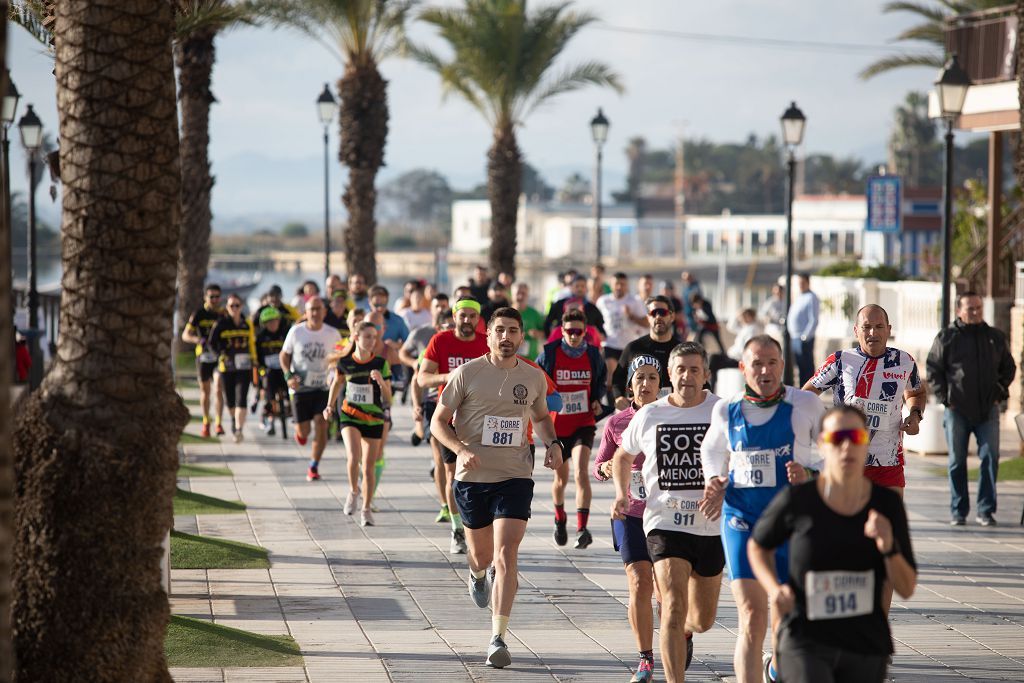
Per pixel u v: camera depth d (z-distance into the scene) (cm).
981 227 7562
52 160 2041
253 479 3822
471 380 2042
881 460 2142
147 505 1450
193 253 7650
